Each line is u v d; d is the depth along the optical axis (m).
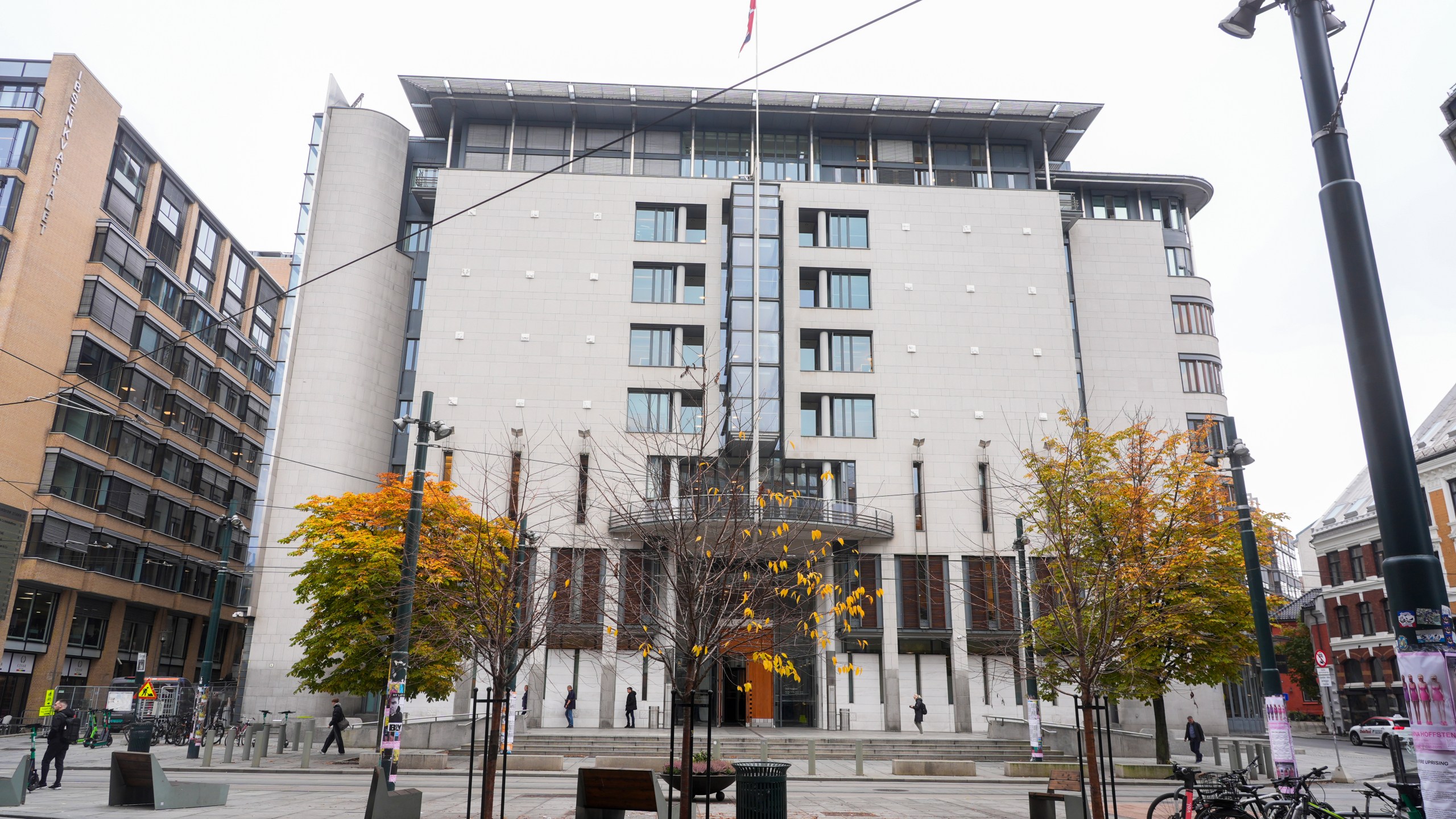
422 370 42.41
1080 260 49.44
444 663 26.20
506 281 43.81
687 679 11.73
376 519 26.38
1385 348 7.88
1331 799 19.81
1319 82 8.70
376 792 12.05
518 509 24.20
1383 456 7.69
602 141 48.84
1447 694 7.16
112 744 35.75
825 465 42.56
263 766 24.22
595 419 42.06
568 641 36.19
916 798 18.84
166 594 55.81
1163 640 25.19
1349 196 8.30
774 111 48.06
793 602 34.75
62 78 48.38
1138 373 47.91
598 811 12.73
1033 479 37.91
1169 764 25.69
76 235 48.75
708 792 13.05
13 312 44.59
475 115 48.50
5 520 43.56
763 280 43.78
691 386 41.53
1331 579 55.28
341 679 25.86
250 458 67.00
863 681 40.12
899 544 41.53
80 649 49.06
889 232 45.91
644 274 45.03
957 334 44.56
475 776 22.72
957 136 50.25
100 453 50.06
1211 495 25.28
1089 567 14.55
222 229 62.94
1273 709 17.11
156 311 54.59
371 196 45.59
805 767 27.05
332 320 43.47
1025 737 34.75
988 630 40.28
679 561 12.55
